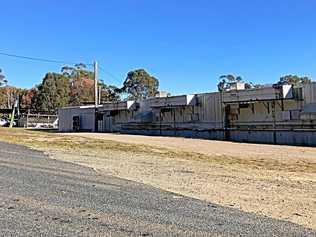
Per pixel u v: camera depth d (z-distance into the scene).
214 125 41.59
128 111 52.59
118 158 16.72
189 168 14.09
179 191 9.30
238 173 13.16
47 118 77.12
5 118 87.50
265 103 37.03
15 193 8.25
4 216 6.42
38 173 11.20
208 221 6.46
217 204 7.94
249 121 38.44
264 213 7.29
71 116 60.84
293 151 25.58
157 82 100.94
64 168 12.57
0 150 17.75
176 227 6.04
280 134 35.66
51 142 24.23
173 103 45.31
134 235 5.59
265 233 5.85
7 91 110.75
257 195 9.14
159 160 16.59
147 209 7.18
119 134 47.06
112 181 10.34
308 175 13.25
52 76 95.31
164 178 11.39
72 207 7.15
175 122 46.12
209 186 10.21
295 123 34.53
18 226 5.89
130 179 10.92
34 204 7.30
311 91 33.28
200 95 43.06
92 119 57.88
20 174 10.90
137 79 98.12
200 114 43.16
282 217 7.01
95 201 7.71
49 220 6.25
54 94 93.75
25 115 76.94
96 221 6.26
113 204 7.50
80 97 97.25
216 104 41.44
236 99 39.00
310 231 6.08
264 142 36.47
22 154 16.52
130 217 6.55
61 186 9.24
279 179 11.99
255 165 16.12
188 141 35.28
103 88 101.50
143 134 49.19
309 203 8.37
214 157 19.50
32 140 25.12
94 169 12.73
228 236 5.64
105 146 23.11
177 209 7.29
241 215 7.02
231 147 28.73
